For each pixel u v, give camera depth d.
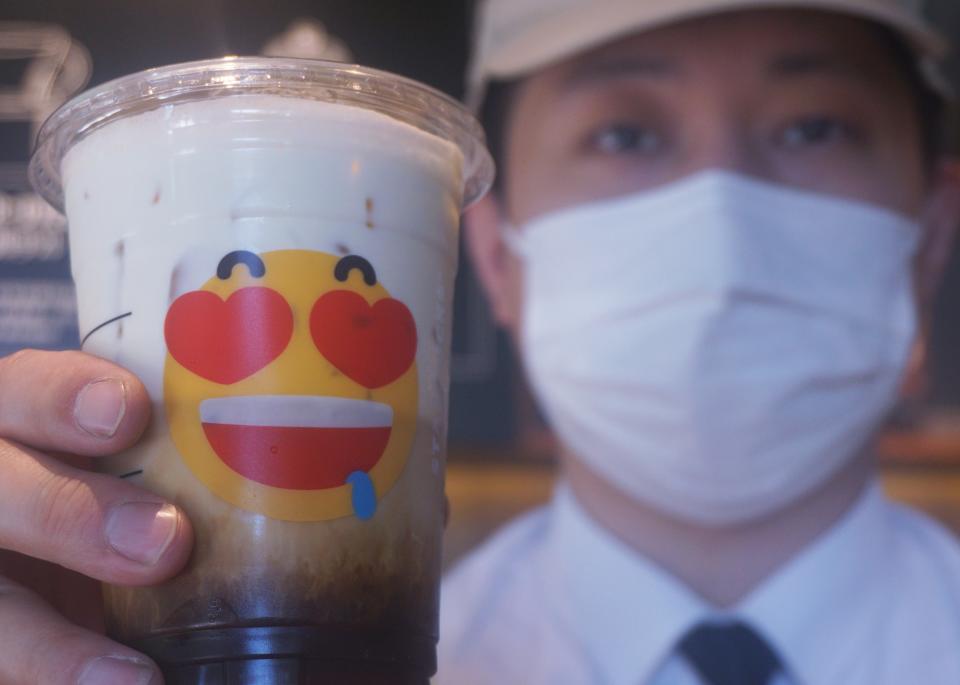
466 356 0.48
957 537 0.46
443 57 0.49
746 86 0.45
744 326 0.43
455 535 0.48
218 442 0.21
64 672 0.22
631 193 0.45
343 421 0.21
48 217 0.48
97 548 0.21
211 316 0.21
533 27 0.47
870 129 0.45
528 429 0.48
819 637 0.43
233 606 0.21
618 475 0.45
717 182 0.44
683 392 0.44
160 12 0.49
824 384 0.44
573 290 0.45
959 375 0.47
